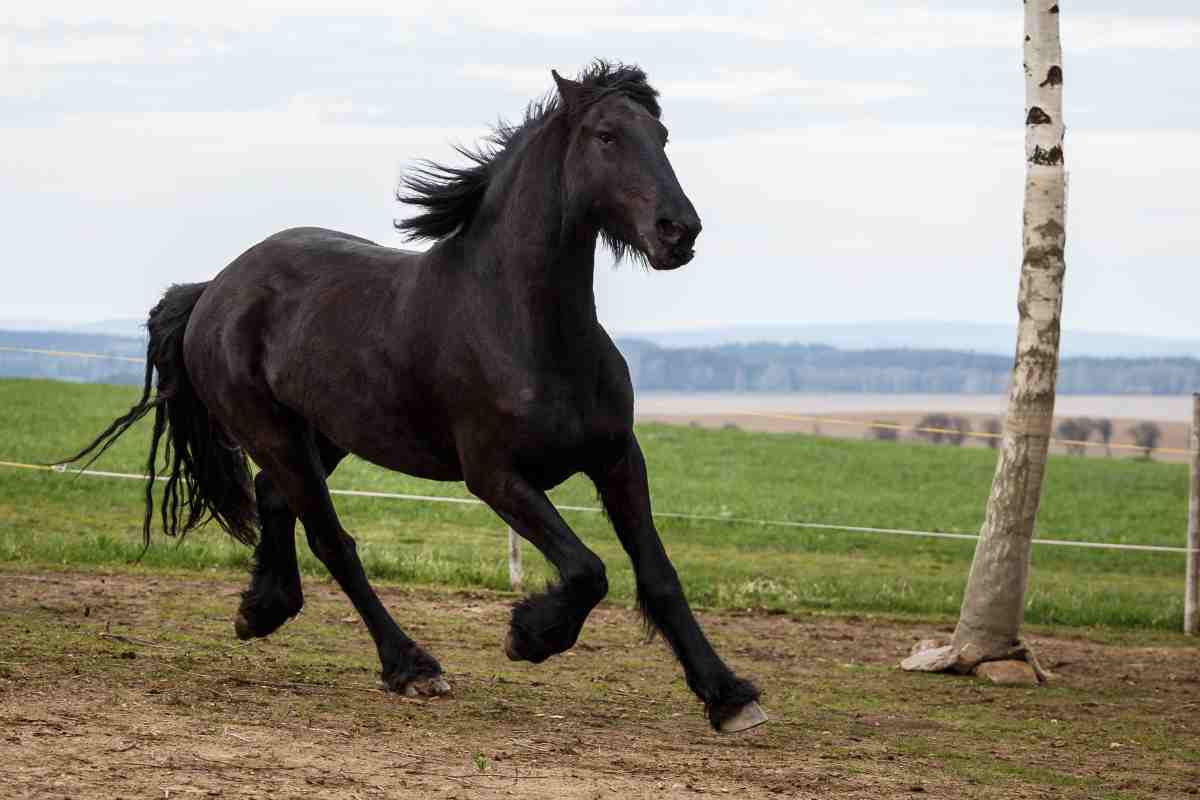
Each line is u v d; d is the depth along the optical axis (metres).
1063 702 11.28
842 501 32.97
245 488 11.03
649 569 8.58
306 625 12.48
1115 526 31.72
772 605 16.34
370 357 9.09
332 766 7.01
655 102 8.42
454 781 6.91
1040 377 12.63
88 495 22.62
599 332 8.54
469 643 12.28
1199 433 15.89
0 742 6.88
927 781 7.86
